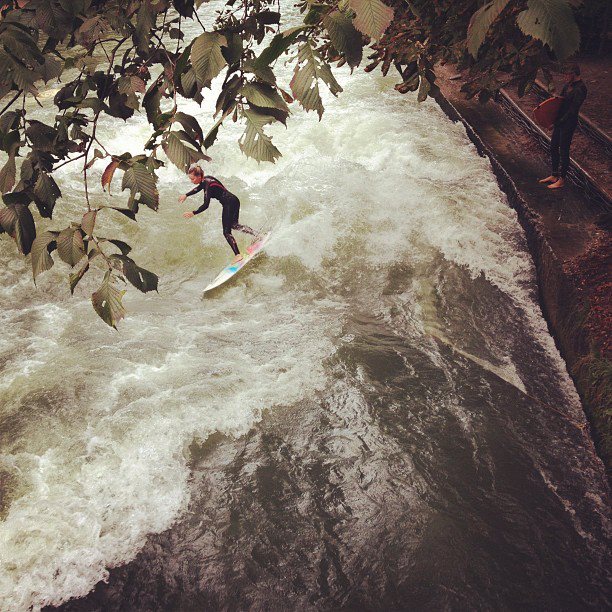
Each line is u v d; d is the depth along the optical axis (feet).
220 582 16.98
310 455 20.76
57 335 25.94
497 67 13.10
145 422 21.65
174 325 26.89
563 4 3.73
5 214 5.00
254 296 28.99
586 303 24.63
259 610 16.29
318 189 35.70
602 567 17.24
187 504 19.15
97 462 20.24
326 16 4.40
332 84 4.63
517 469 20.20
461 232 32.30
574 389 23.26
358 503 19.07
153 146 5.10
